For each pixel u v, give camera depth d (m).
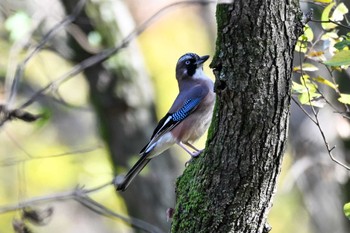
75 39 14.73
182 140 11.77
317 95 9.27
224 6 7.54
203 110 11.73
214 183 8.36
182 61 12.32
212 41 20.33
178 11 19.88
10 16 13.95
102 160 18.98
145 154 11.47
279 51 7.66
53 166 20.41
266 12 7.50
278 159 8.17
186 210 8.59
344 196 15.03
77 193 10.92
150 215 15.62
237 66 7.70
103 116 15.42
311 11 8.62
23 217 10.97
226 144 8.12
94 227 22.78
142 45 20.12
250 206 8.39
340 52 7.75
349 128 12.67
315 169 16.11
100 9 14.80
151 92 15.74
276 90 7.80
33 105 18.08
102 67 15.08
